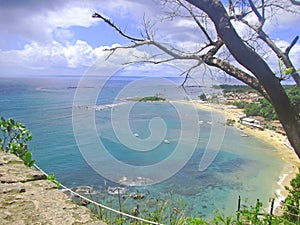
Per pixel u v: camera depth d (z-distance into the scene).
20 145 3.52
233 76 3.96
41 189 2.13
